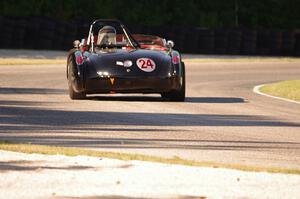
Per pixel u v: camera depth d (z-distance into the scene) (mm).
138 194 26250
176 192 26625
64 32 144375
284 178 28969
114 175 28984
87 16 179625
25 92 67250
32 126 43500
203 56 147375
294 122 49750
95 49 62219
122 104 57844
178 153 35250
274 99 67875
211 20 190375
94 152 33438
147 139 39562
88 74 58281
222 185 27719
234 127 45906
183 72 61125
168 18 188250
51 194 26062
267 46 158625
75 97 60719
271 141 40219
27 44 142250
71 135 40188
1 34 140500
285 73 110812
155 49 63250
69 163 30969
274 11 196625
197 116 51406
